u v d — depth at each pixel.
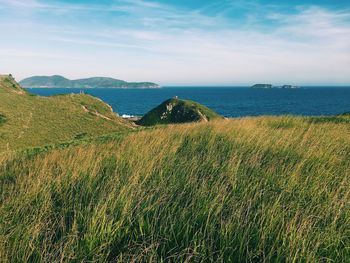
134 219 5.40
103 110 61.03
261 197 6.28
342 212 5.64
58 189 7.11
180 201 6.16
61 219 5.57
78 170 8.24
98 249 4.64
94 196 6.54
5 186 7.80
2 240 4.84
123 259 4.54
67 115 53.28
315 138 11.81
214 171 7.93
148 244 4.79
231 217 5.25
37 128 44.81
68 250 4.67
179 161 8.88
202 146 11.06
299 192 6.55
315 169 8.17
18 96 56.81
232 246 4.66
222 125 15.78
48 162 9.92
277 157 9.30
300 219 5.27
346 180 7.27
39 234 5.21
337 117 21.55
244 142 11.05
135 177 7.02
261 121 18.58
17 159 11.82
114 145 12.47
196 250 4.60
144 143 11.55
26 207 6.18
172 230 4.97
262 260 4.40
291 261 4.15
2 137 38.72
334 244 4.62
